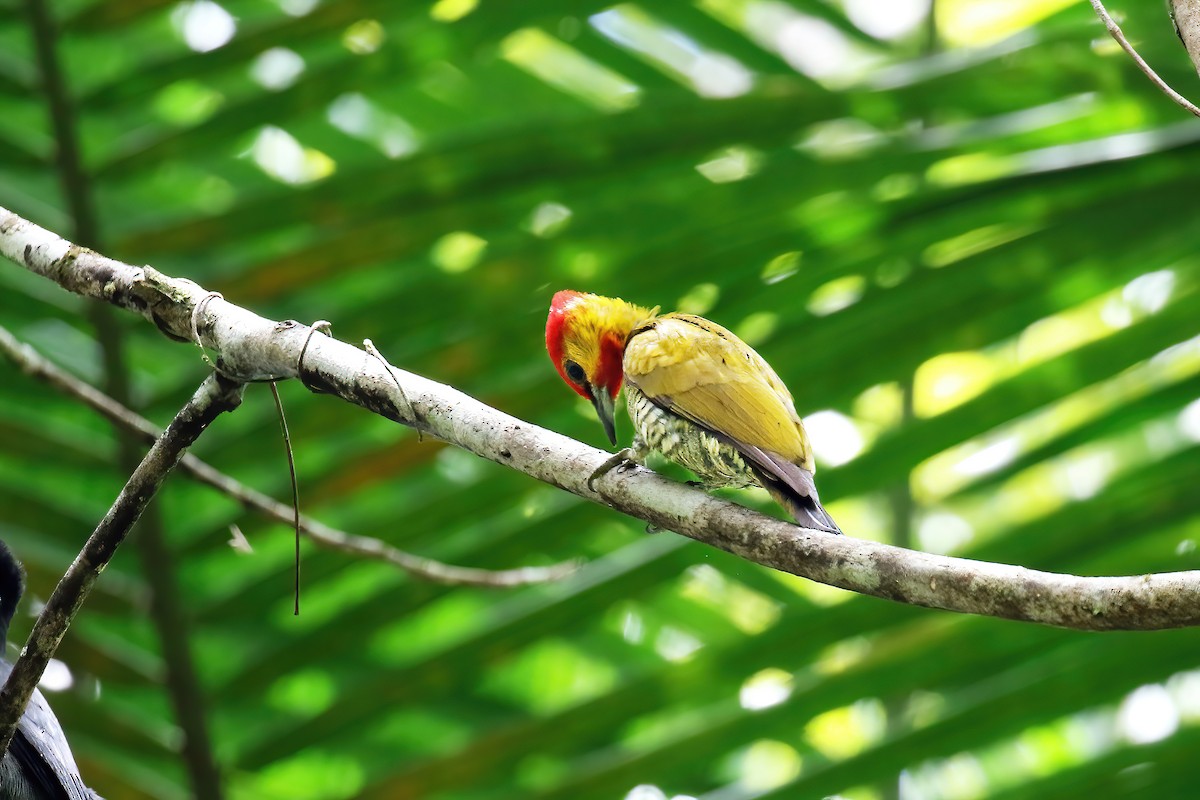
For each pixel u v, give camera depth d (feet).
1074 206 34.06
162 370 39.58
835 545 19.90
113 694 36.52
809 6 44.52
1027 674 33.37
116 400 35.76
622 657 45.68
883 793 47.44
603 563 34.81
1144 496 33.37
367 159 43.91
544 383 35.22
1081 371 33.81
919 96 34.96
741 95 34.60
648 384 28.25
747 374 27.81
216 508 37.68
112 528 23.04
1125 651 32.91
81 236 35.78
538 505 35.63
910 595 18.88
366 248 35.45
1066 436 35.17
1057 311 34.73
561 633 34.65
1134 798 33.60
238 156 44.04
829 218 35.14
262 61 42.39
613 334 32.42
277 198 35.22
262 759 34.73
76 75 39.91
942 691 34.19
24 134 38.52
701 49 43.09
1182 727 33.55
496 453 23.24
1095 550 33.81
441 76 43.32
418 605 34.68
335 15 36.63
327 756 40.81
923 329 34.73
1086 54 34.63
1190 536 33.65
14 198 36.88
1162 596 16.38
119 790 35.19
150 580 34.63
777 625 33.73
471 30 37.42
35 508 35.78
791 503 25.05
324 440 37.11
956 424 34.14
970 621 33.09
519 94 43.86
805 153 35.19
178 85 38.68
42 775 26.71
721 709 35.91
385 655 40.06
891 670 33.37
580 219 35.24
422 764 33.73
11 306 35.76
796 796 33.83
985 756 47.91
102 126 41.55
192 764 34.22
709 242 35.06
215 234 35.47
